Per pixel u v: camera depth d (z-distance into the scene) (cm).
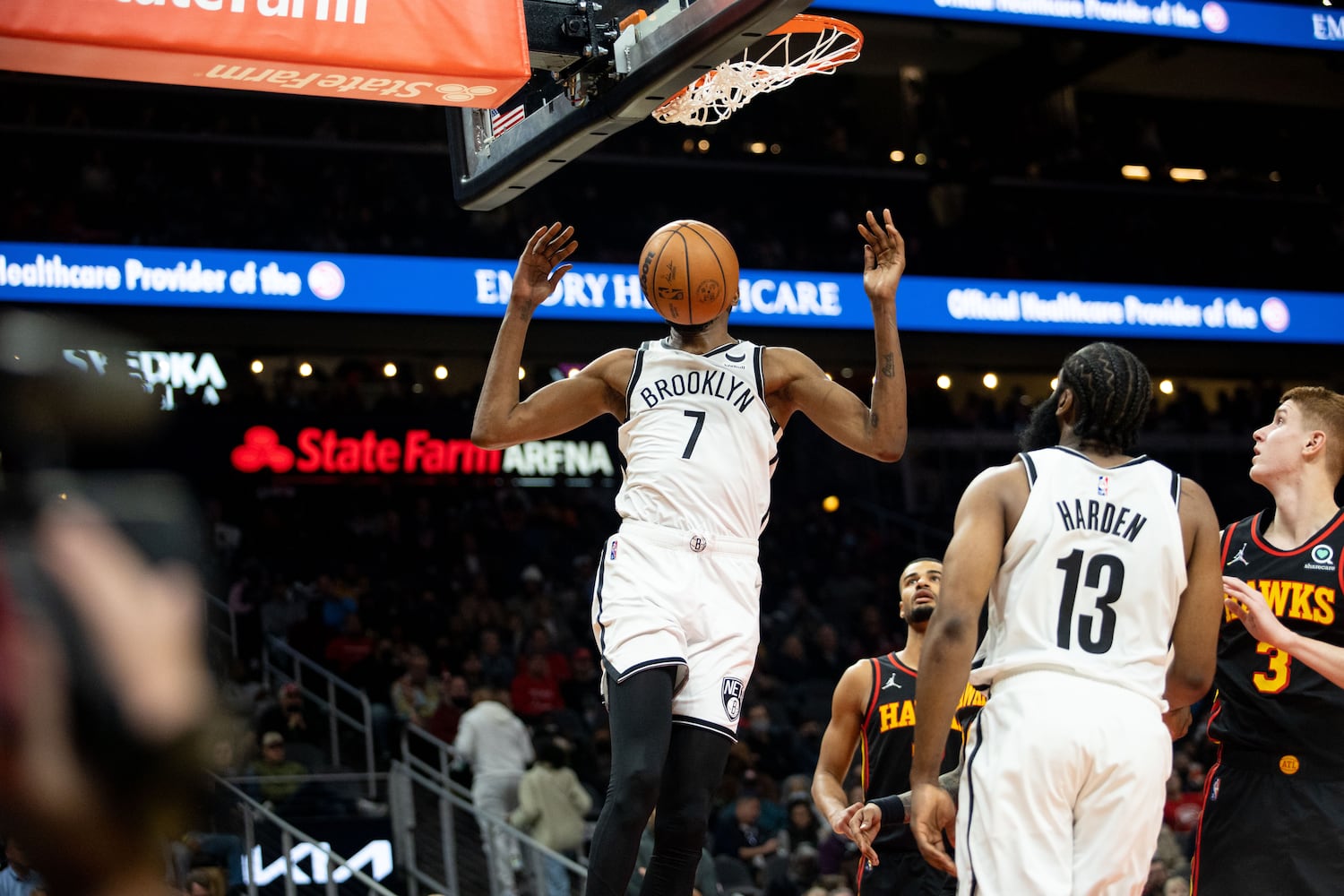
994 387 2472
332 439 1962
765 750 1413
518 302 389
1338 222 2494
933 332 2095
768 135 2389
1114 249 2362
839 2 1814
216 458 1902
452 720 1371
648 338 2030
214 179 2031
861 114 2525
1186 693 338
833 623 2069
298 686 1318
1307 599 421
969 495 332
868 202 2377
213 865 752
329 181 2102
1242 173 2620
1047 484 327
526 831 1001
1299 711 411
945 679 315
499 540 2014
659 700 331
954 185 2373
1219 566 335
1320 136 2662
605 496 2155
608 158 2158
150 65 370
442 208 2117
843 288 1972
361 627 1683
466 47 378
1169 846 1151
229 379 1962
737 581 353
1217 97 2636
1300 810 409
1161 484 330
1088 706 309
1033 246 2342
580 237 2211
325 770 1262
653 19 375
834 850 1053
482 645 1588
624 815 320
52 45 354
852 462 2300
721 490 353
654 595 343
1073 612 319
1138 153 2523
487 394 382
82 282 1655
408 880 1054
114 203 1941
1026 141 2456
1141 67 2508
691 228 367
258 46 364
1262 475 440
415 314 1808
